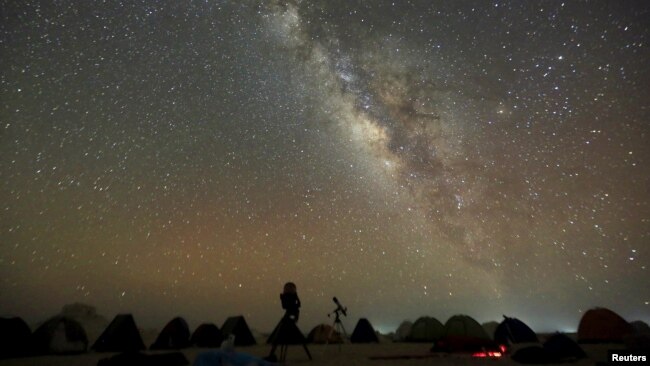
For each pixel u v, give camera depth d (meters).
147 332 12.84
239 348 9.25
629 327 8.30
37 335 7.73
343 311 8.29
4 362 6.45
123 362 5.09
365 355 6.97
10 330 7.39
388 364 5.47
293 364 5.56
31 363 6.32
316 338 10.92
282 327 5.86
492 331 11.70
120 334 8.73
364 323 11.60
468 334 10.27
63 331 7.91
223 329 10.66
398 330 12.47
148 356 5.35
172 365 5.43
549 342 5.93
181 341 9.48
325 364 5.52
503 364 5.24
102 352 8.34
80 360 6.80
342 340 11.26
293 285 6.29
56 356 7.49
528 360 5.31
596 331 8.41
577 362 5.22
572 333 12.51
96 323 12.25
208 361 3.83
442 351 7.09
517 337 9.09
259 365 3.84
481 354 6.66
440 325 11.31
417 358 6.22
